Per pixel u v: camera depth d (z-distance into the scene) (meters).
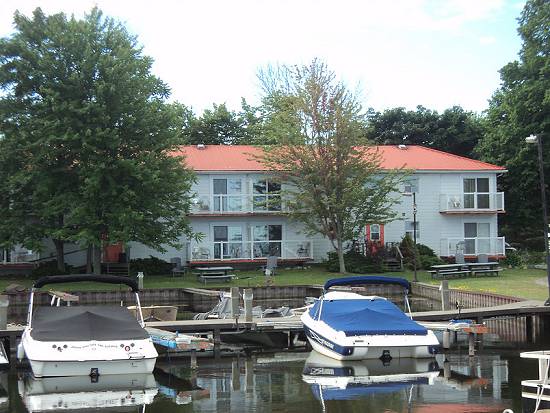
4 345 18.16
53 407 12.22
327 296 19.14
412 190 41.84
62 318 15.47
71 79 30.66
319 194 37.09
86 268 35.78
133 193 30.81
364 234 40.69
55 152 30.88
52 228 32.41
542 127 44.03
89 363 14.15
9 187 31.58
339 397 12.79
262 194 39.72
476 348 18.88
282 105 40.19
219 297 27.77
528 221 50.31
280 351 18.75
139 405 12.38
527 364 16.27
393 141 61.22
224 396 13.06
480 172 42.41
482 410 11.70
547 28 43.41
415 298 31.52
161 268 37.50
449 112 60.78
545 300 22.92
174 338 16.70
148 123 32.47
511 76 45.97
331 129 36.31
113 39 32.41
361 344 15.83
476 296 26.45
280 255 40.31
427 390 13.33
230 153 43.56
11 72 31.41
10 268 37.09
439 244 42.06
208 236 40.19
